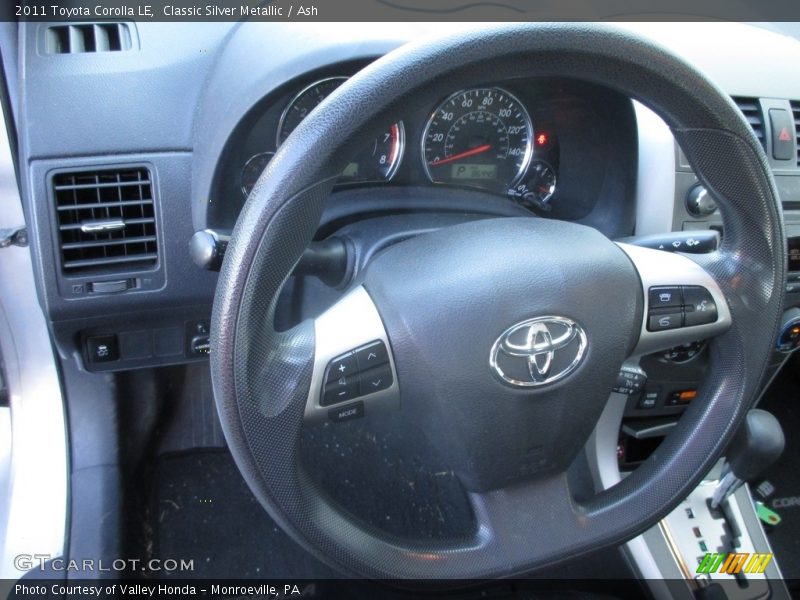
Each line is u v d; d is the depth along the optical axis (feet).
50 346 5.28
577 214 5.03
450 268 2.95
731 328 3.29
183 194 4.22
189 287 4.40
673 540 4.92
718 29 5.43
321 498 3.03
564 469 3.36
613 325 3.02
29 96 4.00
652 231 4.79
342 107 2.41
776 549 6.25
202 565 5.31
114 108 4.06
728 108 2.76
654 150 4.60
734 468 4.62
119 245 4.25
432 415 3.07
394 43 3.90
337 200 4.41
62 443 5.42
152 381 5.73
